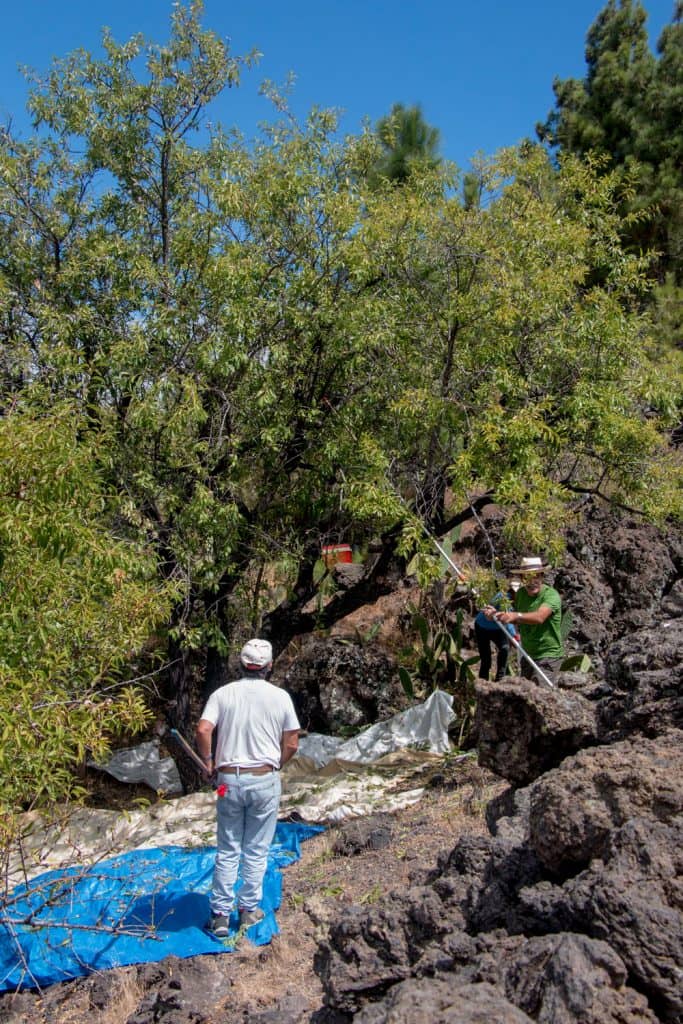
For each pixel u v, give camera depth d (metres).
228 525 7.83
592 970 2.74
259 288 8.05
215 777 5.01
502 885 3.59
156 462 8.19
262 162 8.57
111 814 7.46
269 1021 3.78
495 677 9.38
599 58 14.30
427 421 7.90
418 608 10.74
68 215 8.91
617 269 8.76
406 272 8.55
